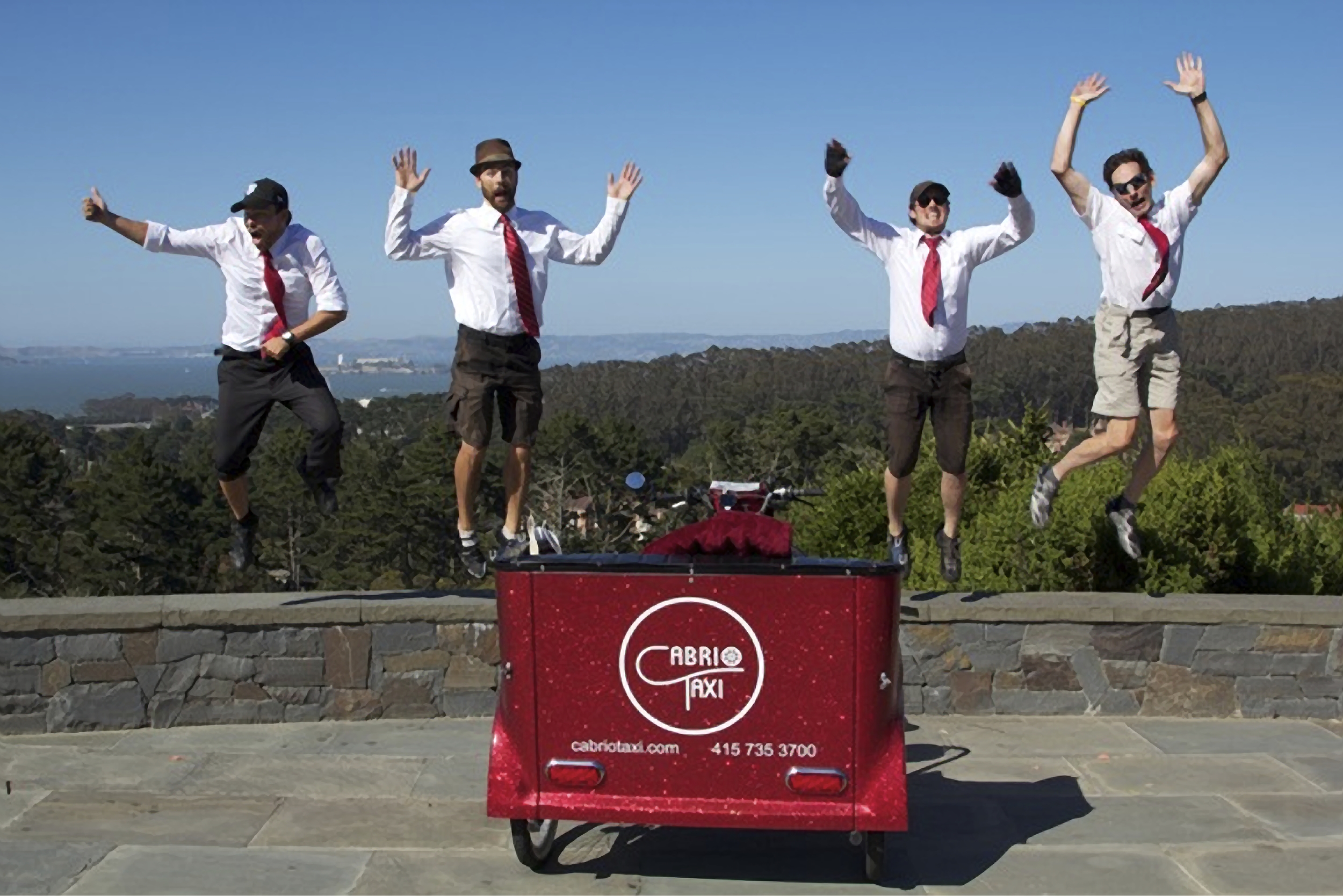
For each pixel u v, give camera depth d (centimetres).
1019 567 754
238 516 610
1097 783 525
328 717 609
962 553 799
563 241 578
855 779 391
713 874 430
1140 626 620
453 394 576
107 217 549
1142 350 590
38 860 431
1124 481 752
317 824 472
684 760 395
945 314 585
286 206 559
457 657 615
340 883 417
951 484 614
